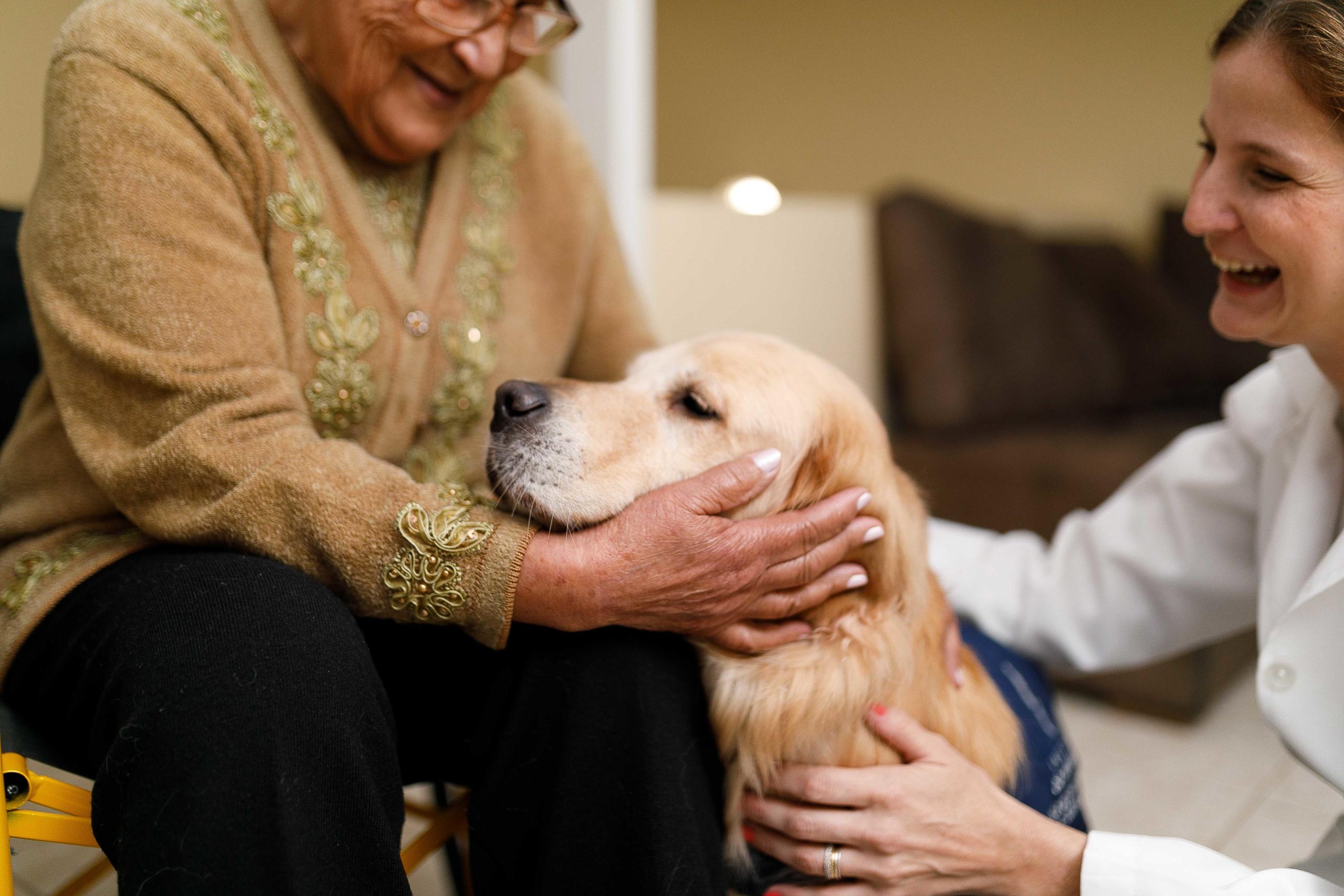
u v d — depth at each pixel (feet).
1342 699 3.38
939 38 12.96
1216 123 3.38
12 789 2.75
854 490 3.56
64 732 3.12
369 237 3.70
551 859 3.18
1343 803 6.67
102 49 3.11
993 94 13.25
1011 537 5.39
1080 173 13.53
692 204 9.75
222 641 2.67
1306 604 3.37
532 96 4.59
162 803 2.46
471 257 4.14
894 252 10.08
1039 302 10.68
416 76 3.63
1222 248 3.49
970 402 9.75
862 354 11.39
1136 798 6.74
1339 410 3.83
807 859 3.47
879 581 3.75
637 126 8.17
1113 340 11.32
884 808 3.35
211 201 3.22
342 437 3.78
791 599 3.49
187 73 3.22
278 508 3.03
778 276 10.51
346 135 3.82
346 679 2.73
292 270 3.52
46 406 3.55
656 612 3.22
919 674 3.77
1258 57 3.15
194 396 3.05
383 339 3.75
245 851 2.45
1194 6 12.38
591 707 3.19
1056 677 8.52
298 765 2.57
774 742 3.52
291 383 3.31
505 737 3.30
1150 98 12.91
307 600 2.84
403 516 3.01
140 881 2.42
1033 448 8.83
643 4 8.04
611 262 4.84
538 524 3.72
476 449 4.24
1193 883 3.18
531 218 4.46
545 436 3.65
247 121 3.36
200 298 3.11
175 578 2.91
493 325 4.22
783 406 3.87
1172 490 4.69
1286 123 3.12
